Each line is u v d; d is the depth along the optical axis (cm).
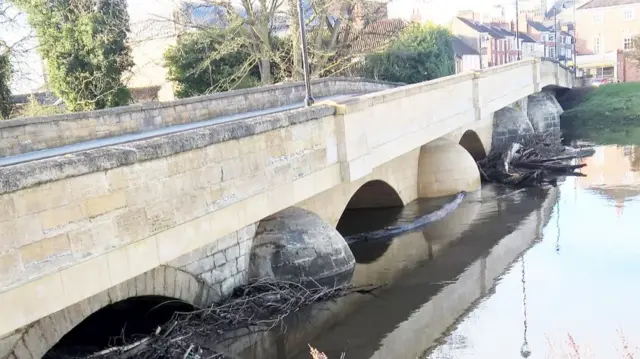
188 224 995
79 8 2925
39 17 2870
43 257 763
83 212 816
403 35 4459
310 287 1446
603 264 1711
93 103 2848
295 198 1273
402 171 2317
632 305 1412
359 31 3569
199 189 1018
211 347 1202
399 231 2067
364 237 2020
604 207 2328
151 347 1109
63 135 1598
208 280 1253
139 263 905
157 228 935
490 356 1203
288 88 2681
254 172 1148
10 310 725
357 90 3491
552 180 2850
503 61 7088
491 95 2569
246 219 1129
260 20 3142
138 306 1262
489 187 2742
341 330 1351
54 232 778
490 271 1706
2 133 1434
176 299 1182
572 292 1516
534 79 3456
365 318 1409
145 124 1862
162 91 3672
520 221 2195
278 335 1281
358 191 2308
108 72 2895
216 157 1055
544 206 2397
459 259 1814
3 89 2478
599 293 1502
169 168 956
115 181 863
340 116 1413
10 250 725
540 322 1347
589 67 7575
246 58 3369
